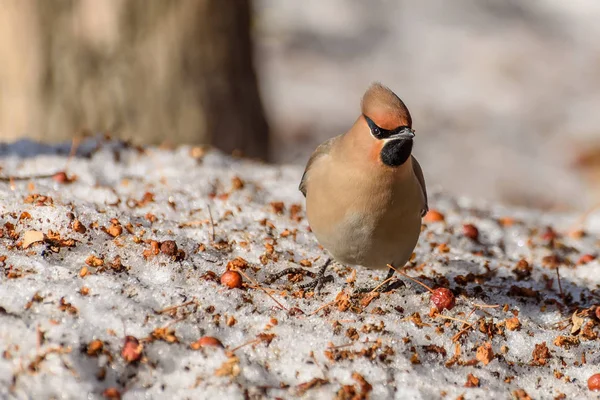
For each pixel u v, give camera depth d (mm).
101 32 16453
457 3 32781
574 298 10859
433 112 27000
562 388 8922
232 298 9172
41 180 11766
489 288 10625
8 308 8281
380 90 9156
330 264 10602
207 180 12984
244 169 13930
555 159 25484
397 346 8883
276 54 28984
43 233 9781
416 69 29125
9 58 16750
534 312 10219
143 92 16641
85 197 11453
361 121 9102
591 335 9695
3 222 9961
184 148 14062
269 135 18516
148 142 16719
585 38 31844
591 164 25250
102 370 7918
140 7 16438
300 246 11055
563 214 15102
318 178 9477
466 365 8953
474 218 13656
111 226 10141
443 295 9664
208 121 17062
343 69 28734
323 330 8930
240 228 11305
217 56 17078
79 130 16672
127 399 7777
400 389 8391
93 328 8258
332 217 9414
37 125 16797
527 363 9203
